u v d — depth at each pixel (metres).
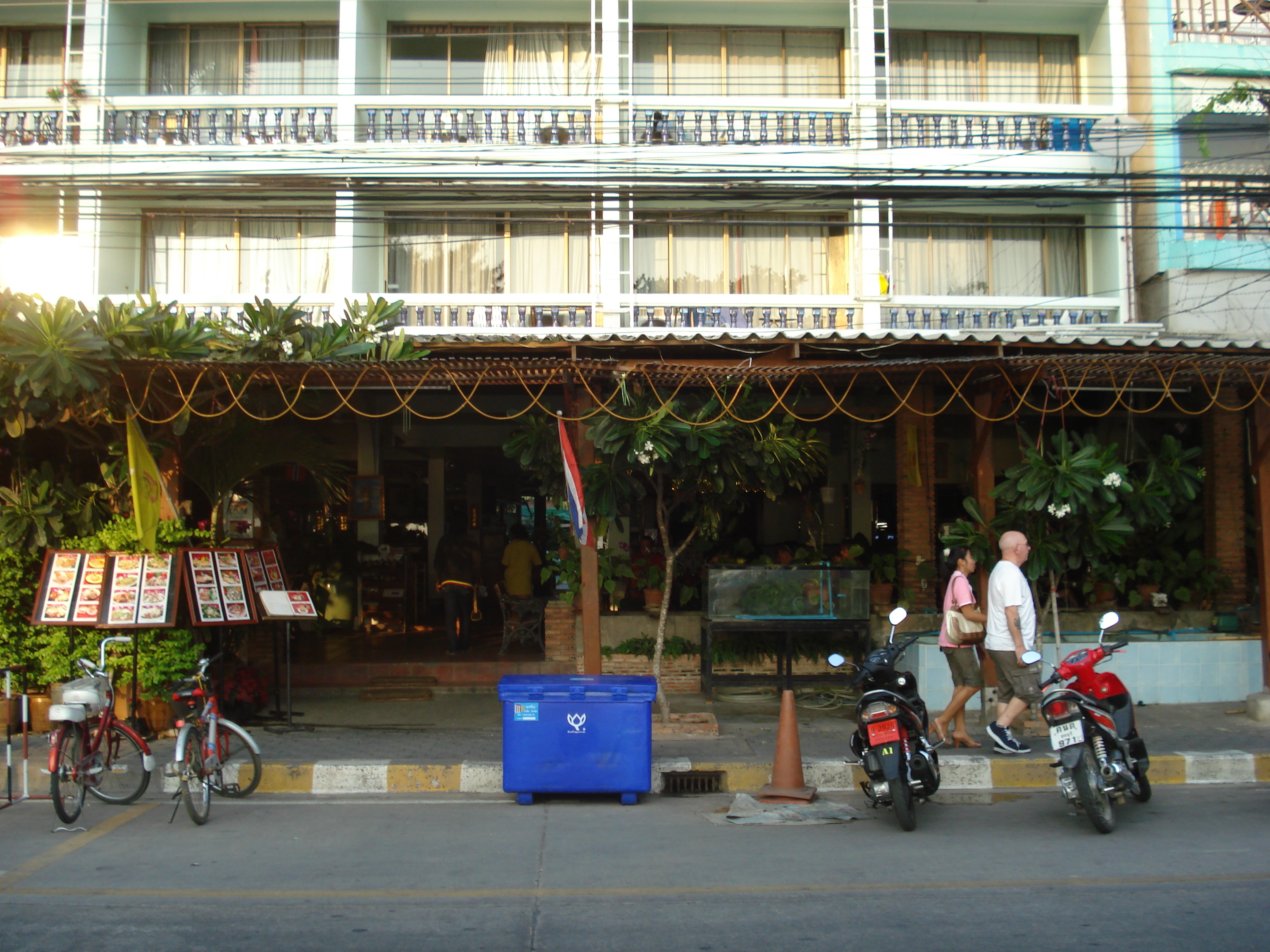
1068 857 5.96
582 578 9.16
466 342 8.82
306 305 13.88
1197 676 10.85
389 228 14.56
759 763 8.12
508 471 17.22
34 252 14.01
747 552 12.20
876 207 14.23
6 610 9.45
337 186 12.74
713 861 5.93
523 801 7.47
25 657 9.58
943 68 15.14
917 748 6.90
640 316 14.15
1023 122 14.38
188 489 12.02
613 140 14.04
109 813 7.27
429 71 14.84
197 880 5.61
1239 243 14.02
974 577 10.26
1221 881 5.46
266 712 10.58
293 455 10.20
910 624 11.34
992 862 5.86
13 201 13.75
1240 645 10.94
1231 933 4.65
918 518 11.86
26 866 5.89
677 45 14.91
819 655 11.75
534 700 7.43
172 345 8.59
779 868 5.78
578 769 7.38
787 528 14.97
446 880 5.58
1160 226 13.34
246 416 9.73
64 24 14.73
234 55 14.80
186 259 14.45
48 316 8.04
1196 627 11.76
